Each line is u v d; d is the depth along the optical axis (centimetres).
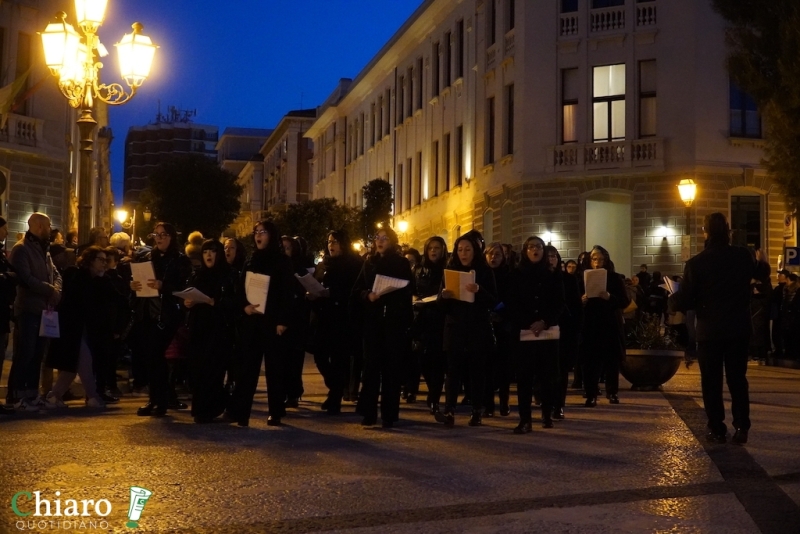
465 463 838
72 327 1267
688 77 3141
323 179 6900
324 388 1655
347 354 1265
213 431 1045
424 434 1034
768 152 2556
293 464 828
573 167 3256
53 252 1430
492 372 1220
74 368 1267
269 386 1114
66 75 1653
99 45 1695
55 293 1213
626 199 3297
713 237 988
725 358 976
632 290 2092
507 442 971
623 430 1070
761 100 2544
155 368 1183
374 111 5581
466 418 1205
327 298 1277
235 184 6278
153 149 16900
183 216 6044
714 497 701
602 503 677
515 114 3416
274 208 8512
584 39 3266
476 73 3847
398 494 704
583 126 3275
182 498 685
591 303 1349
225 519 624
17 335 1241
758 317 2383
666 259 3134
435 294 1275
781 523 621
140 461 834
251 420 1160
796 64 2386
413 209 4759
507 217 3541
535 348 1066
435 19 4406
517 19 3397
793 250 2375
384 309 1096
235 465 820
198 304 1135
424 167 4588
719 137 3145
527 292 1065
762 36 2544
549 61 3312
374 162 5519
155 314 1180
